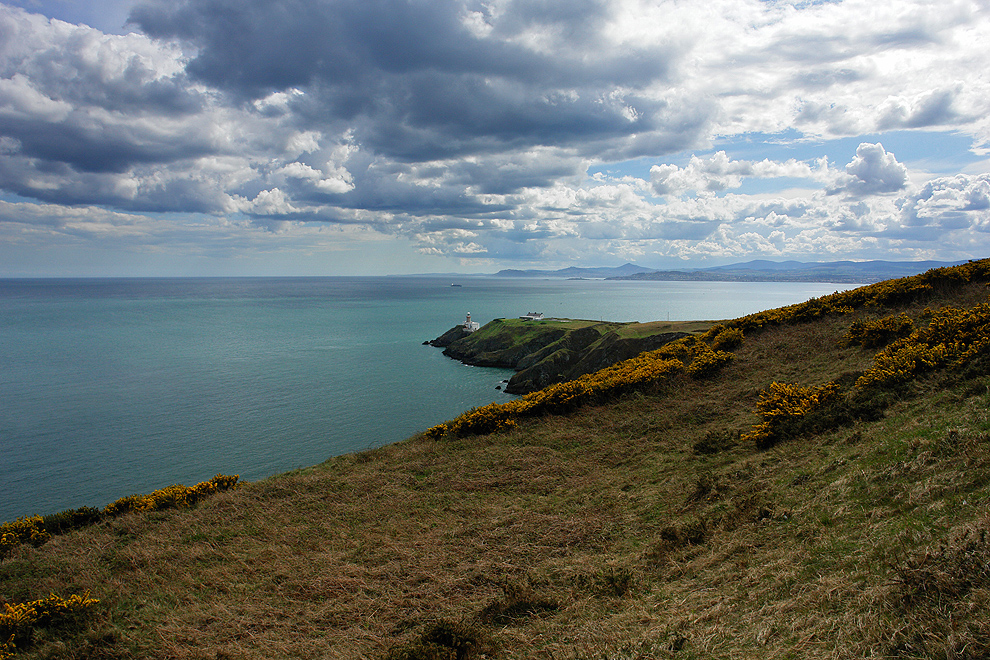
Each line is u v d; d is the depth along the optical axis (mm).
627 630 7230
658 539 9930
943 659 4746
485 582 9906
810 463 10883
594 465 15234
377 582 10438
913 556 6312
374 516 13906
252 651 8508
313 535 13117
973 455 8117
